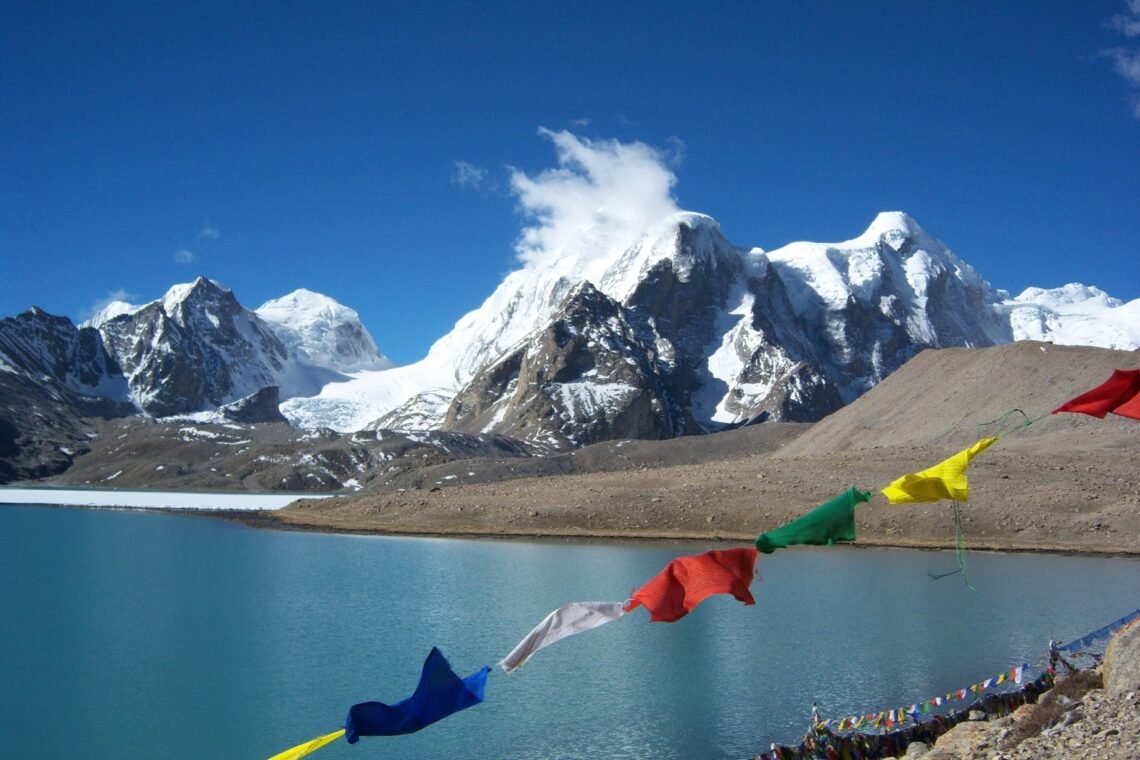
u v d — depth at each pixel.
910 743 25.27
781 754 25.62
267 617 49.75
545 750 29.12
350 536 92.50
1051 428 100.00
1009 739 23.44
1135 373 12.97
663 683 36.00
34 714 33.34
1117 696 24.23
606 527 89.75
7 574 65.94
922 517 79.81
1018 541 75.06
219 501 154.38
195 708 33.88
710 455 193.75
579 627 12.78
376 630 46.38
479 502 101.38
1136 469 86.00
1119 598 52.53
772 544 12.38
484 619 48.75
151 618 49.62
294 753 14.23
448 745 29.77
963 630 44.53
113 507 136.25
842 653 40.31
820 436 127.88
